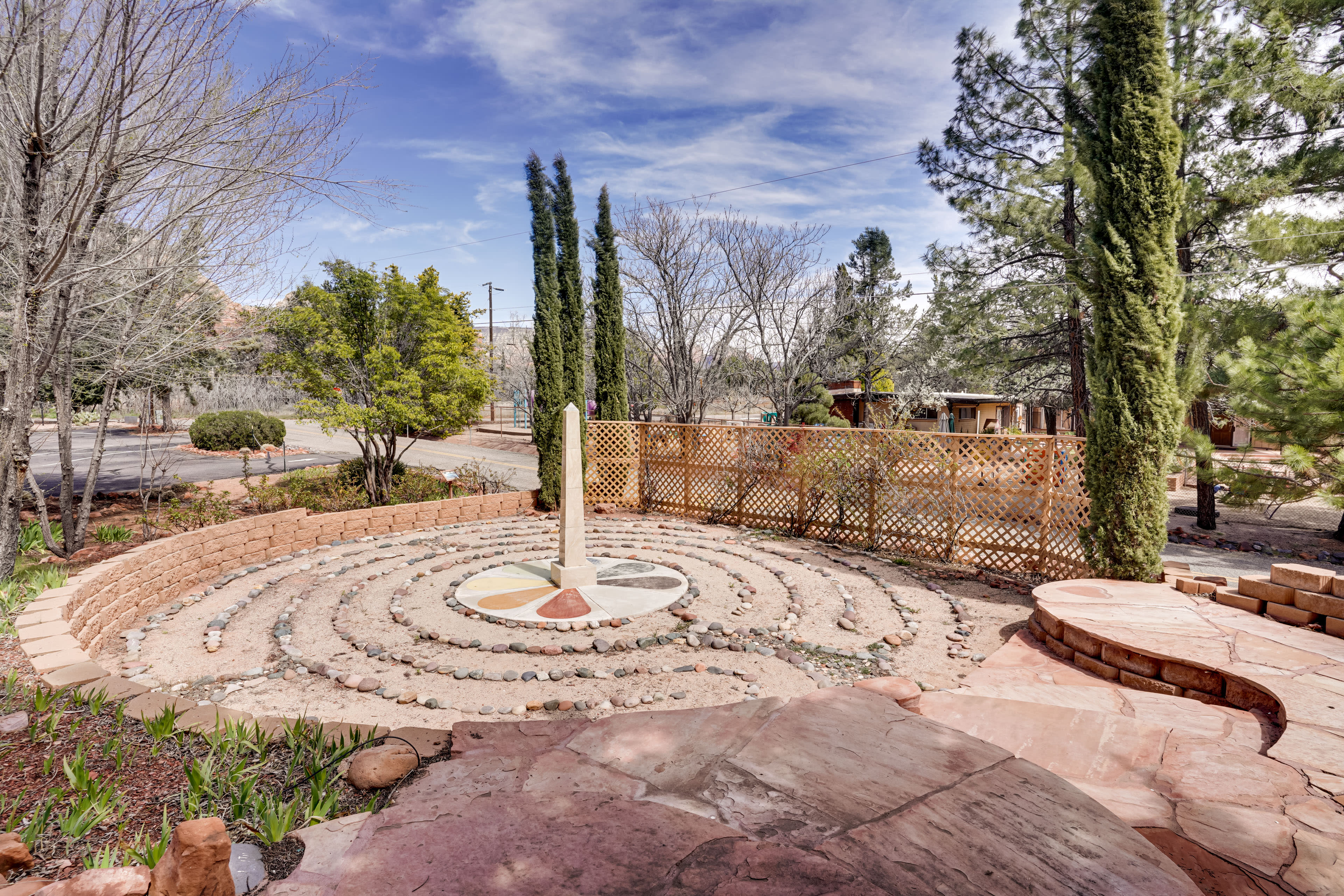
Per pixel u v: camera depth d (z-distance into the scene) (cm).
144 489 1247
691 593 743
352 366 1205
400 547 965
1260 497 944
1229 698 430
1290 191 1005
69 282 612
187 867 185
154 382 907
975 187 1492
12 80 565
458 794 255
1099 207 691
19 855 222
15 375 618
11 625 501
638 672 525
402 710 454
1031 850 213
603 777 268
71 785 286
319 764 292
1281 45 1030
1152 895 190
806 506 1095
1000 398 2738
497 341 4066
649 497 1332
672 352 1995
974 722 378
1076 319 1437
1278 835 249
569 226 1312
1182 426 664
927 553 944
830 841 217
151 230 734
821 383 2269
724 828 226
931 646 594
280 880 205
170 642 591
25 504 1109
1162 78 650
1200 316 1013
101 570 596
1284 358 841
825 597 743
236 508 1131
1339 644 476
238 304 852
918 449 939
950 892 188
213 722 344
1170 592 621
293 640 596
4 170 623
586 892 188
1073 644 534
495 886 194
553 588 761
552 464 1287
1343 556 962
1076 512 790
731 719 330
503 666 539
